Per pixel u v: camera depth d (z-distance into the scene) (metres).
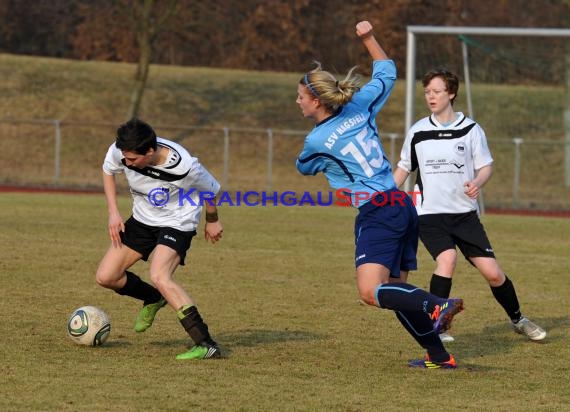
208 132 86.69
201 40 109.38
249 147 84.38
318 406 14.20
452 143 19.86
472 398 14.98
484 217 52.94
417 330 16.81
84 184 73.38
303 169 17.00
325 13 106.19
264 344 19.05
